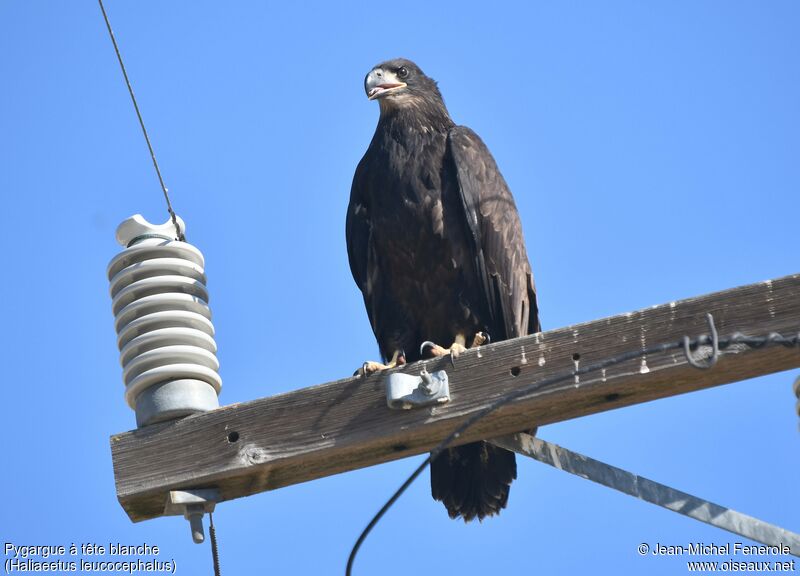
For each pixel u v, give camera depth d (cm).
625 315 943
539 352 954
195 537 988
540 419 974
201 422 995
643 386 939
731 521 873
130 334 1033
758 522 870
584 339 947
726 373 932
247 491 1015
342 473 1012
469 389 960
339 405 980
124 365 1027
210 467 980
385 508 836
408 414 965
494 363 962
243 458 976
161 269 1051
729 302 920
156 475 986
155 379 1006
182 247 1065
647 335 932
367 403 976
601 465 930
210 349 1038
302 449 972
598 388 933
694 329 923
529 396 941
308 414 982
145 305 1034
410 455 1002
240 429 988
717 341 827
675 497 893
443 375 963
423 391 959
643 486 906
